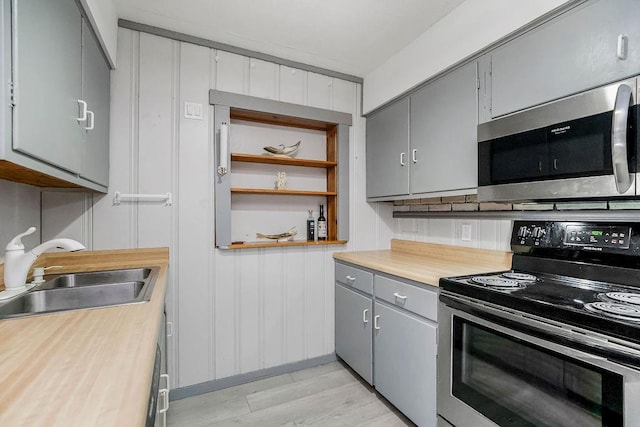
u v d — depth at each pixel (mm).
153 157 1936
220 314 2125
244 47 2152
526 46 1409
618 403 867
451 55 1768
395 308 1811
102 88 1638
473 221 2043
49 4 990
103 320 905
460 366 1370
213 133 2086
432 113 1947
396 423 1767
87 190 1728
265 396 2033
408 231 2598
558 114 1235
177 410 1884
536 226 1559
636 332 829
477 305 1287
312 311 2439
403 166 2199
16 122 797
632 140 1037
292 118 2363
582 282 1339
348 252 2549
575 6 1233
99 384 564
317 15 1817
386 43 2100
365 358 2084
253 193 2350
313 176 2619
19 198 1476
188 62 2021
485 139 1536
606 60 1141
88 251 1794
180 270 2010
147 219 1925
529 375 1109
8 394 526
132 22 1873
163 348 1476
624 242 1233
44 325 864
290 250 2363
